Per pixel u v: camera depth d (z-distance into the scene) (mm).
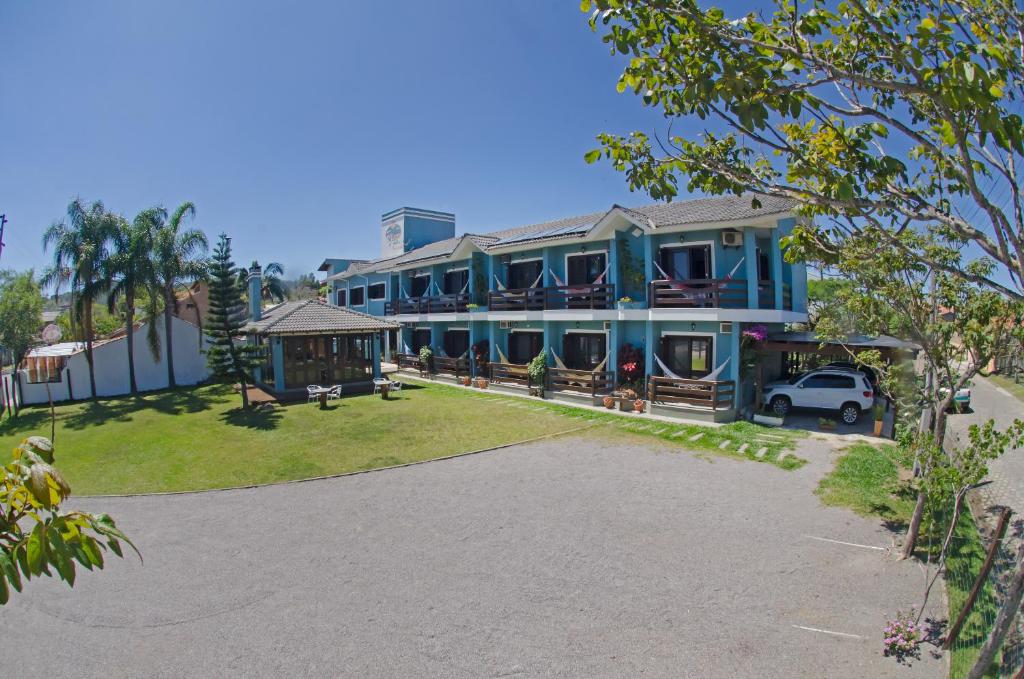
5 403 21609
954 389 7398
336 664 5762
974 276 3635
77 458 13859
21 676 5707
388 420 17641
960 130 3113
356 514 9797
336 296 44656
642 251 19938
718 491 10617
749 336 16766
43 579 7602
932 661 5633
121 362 25047
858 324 8406
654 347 18875
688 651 5871
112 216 23422
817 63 3490
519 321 23844
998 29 3518
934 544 8188
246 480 11812
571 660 5762
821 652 5828
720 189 4820
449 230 40094
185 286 27234
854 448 13422
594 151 5195
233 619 6613
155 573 7750
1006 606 3945
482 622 6457
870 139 4633
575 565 7770
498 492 10812
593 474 11836
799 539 8500
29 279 22906
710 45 3752
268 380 25250
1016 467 13148
